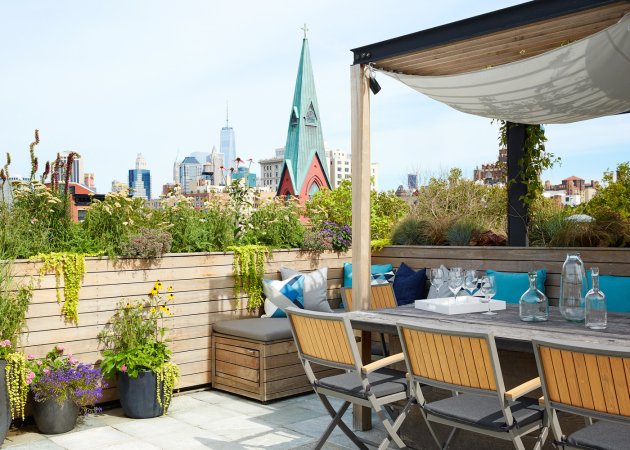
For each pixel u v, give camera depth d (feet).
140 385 15.70
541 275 18.94
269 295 19.90
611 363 7.61
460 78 16.20
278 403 17.30
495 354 8.85
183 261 18.44
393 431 10.77
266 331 17.40
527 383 9.16
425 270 21.93
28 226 16.35
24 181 16.90
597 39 13.33
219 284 19.30
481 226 23.66
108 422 15.57
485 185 28.86
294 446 13.60
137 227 18.44
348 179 32.83
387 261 23.67
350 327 10.67
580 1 12.30
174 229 19.33
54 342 15.84
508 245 22.77
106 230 17.51
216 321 19.15
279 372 17.43
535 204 23.08
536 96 16.84
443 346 9.50
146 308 17.60
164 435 14.46
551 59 14.49
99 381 15.14
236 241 20.88
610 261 17.95
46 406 14.42
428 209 29.43
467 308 13.50
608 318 12.44
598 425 8.81
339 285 22.99
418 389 10.31
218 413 16.33
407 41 15.02
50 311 15.79
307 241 22.00
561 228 20.81
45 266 15.71
